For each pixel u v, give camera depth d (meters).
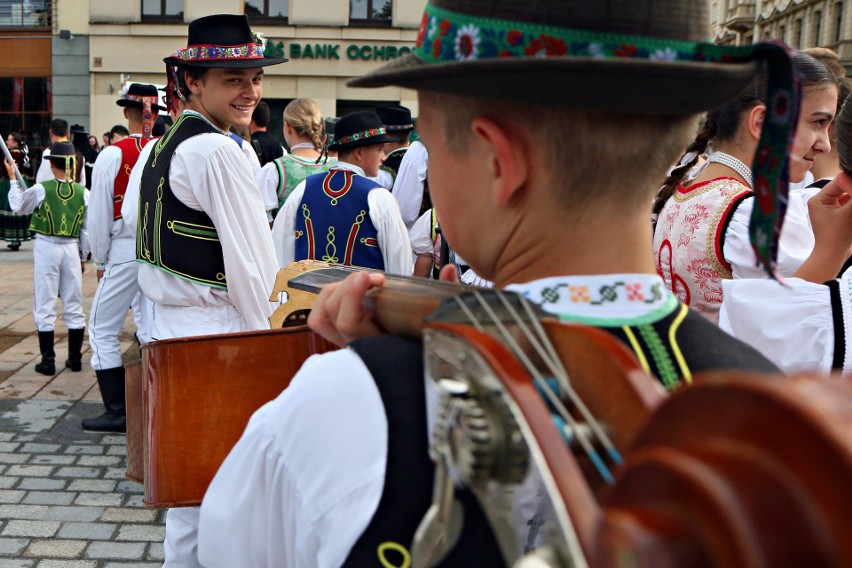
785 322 1.45
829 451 0.32
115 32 16.92
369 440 0.70
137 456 1.87
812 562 0.33
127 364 1.89
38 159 17.53
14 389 5.12
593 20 0.64
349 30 16.77
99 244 4.33
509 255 0.76
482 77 0.66
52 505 3.57
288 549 0.78
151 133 5.28
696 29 0.68
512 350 0.63
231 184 2.82
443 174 0.77
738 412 0.37
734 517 0.35
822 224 1.52
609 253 0.73
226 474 0.82
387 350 0.73
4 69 17.41
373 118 4.31
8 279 9.27
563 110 0.68
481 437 0.56
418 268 4.81
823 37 19.55
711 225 1.91
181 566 1.36
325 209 3.83
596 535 0.43
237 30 3.00
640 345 0.72
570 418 0.59
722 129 2.01
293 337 1.58
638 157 0.70
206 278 2.90
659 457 0.39
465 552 0.66
